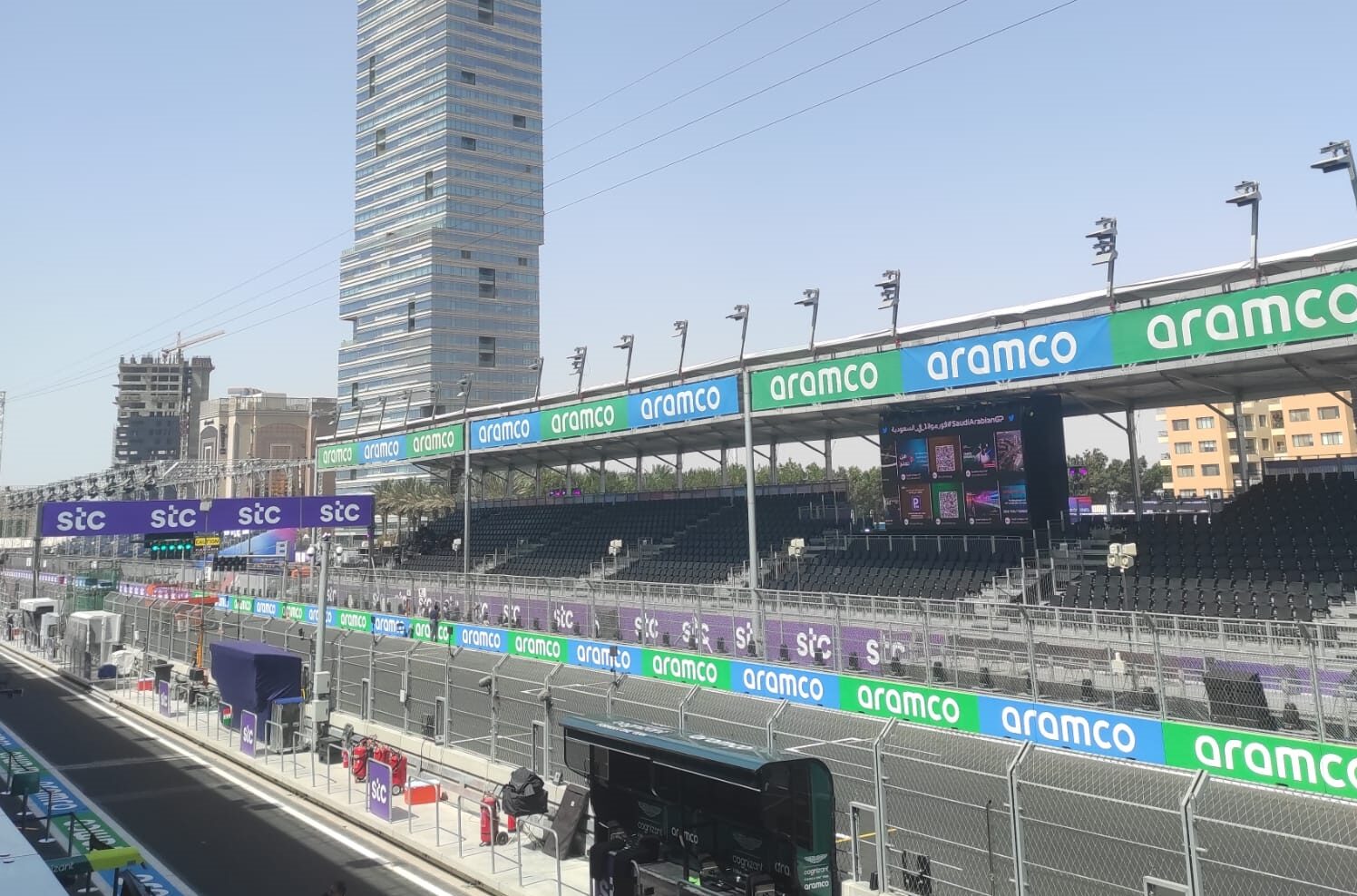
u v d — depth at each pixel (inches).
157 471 2369.6
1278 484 1171.3
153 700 1323.8
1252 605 952.9
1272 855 529.3
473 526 2268.7
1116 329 918.4
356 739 971.3
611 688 787.4
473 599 1473.9
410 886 620.4
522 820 701.9
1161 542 1151.6
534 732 850.1
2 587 2755.9
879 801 545.6
